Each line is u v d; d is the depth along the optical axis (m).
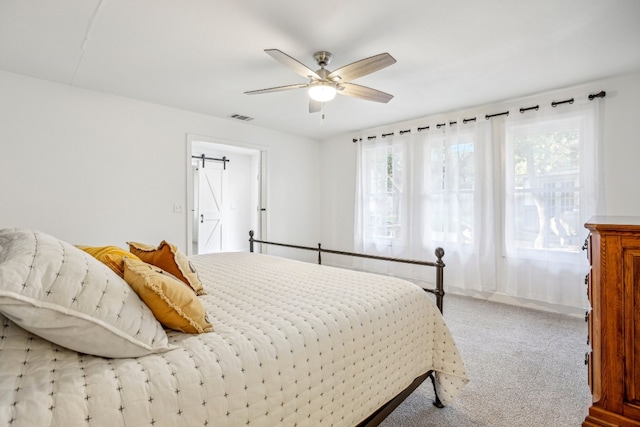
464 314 3.32
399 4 1.95
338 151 5.59
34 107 3.04
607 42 2.38
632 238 1.07
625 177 2.98
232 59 2.67
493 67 2.80
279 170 5.25
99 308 0.83
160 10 2.01
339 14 2.05
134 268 1.08
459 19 2.10
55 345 0.85
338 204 5.61
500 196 3.75
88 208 3.36
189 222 4.11
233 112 4.16
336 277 1.99
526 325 3.00
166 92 3.43
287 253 5.39
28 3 1.94
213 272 2.14
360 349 1.32
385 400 1.44
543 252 3.38
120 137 3.56
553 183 3.32
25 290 0.72
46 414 0.66
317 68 2.76
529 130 3.47
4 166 2.91
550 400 1.84
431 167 4.27
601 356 1.13
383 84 3.18
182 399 0.83
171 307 1.05
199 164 6.04
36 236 0.89
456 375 1.72
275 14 2.05
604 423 1.11
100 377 0.79
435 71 2.88
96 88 3.32
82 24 2.17
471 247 3.91
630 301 1.08
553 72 2.90
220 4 1.95
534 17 2.07
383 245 4.79
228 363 0.95
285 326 1.18
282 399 1.02
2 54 2.59
